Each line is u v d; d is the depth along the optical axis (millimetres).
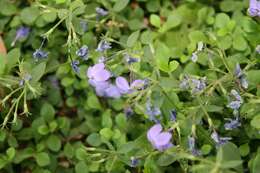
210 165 508
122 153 603
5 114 650
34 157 667
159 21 706
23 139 669
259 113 582
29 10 713
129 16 740
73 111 725
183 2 754
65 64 686
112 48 699
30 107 691
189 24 728
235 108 571
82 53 619
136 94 578
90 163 637
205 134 589
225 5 723
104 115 657
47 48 719
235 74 577
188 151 556
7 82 612
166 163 557
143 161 604
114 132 634
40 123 667
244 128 615
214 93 607
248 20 649
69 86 705
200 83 567
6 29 739
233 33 669
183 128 576
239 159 549
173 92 604
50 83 712
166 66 601
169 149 545
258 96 583
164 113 593
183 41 710
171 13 732
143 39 638
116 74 626
